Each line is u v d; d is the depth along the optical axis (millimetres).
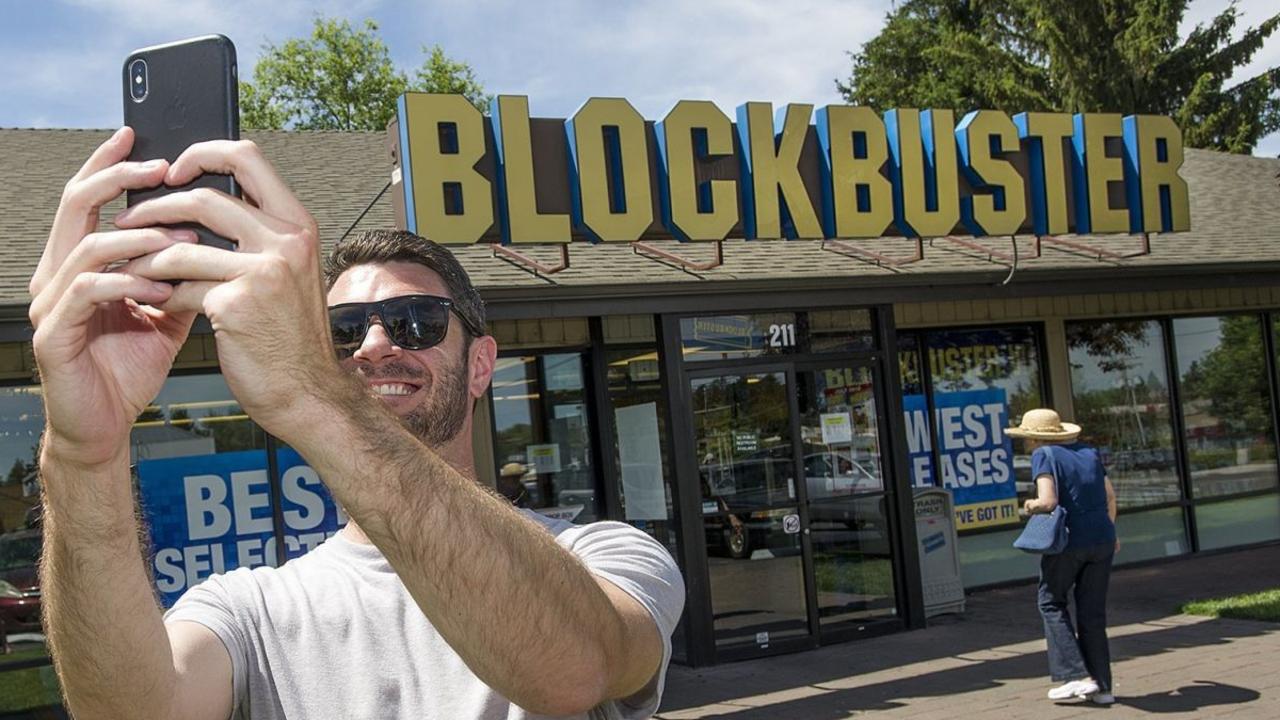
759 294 9492
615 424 10086
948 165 9664
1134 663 8406
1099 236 13102
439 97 7957
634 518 9891
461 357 1857
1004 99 31891
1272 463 13883
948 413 12164
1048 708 7328
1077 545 7188
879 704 7754
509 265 9289
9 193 10148
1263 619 9570
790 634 9516
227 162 1129
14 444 7840
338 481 1138
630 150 8516
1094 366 13008
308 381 1117
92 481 1292
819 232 9141
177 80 1229
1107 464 12930
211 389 8453
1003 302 12453
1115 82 30953
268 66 36938
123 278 1102
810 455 9781
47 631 1413
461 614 1203
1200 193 15875
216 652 1639
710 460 9414
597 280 8914
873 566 9992
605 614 1364
